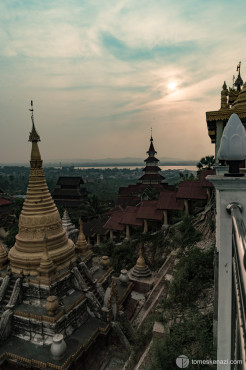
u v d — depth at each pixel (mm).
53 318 16516
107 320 18891
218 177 4492
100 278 23891
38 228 20188
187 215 33688
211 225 27594
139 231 41031
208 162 50438
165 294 19859
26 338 17156
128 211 41750
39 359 15469
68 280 19922
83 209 61688
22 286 18797
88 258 24828
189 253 21578
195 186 37094
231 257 4590
